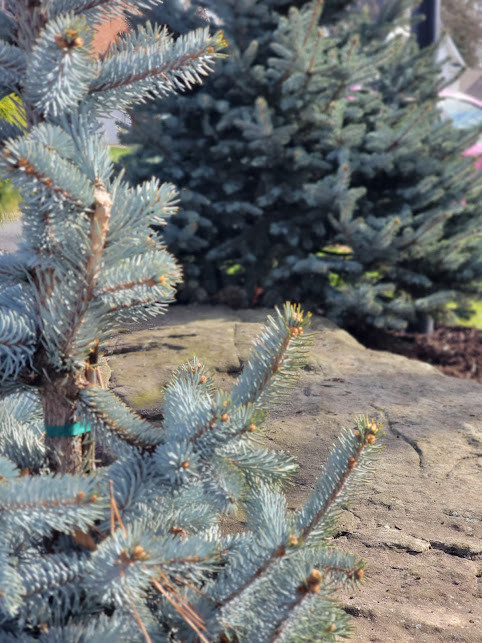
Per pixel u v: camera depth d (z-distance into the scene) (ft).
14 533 5.23
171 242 23.88
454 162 25.61
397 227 21.70
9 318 5.25
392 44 26.48
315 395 15.78
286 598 4.98
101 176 5.03
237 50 22.86
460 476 12.03
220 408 5.38
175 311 22.95
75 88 4.67
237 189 24.32
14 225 5.53
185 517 6.00
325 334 21.26
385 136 23.52
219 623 5.27
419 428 14.02
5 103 6.10
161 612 5.56
